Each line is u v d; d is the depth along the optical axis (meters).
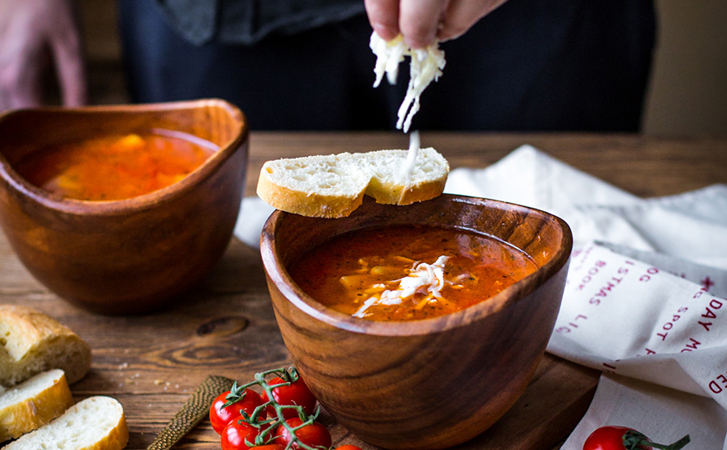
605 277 0.71
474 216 0.64
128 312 0.73
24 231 0.68
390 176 0.63
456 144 1.07
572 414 0.63
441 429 0.56
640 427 0.62
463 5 0.60
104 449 0.60
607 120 1.38
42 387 0.63
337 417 0.59
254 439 0.57
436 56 0.63
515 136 1.11
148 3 1.27
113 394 0.66
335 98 1.32
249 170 0.97
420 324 0.52
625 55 1.30
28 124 0.77
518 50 1.27
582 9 1.23
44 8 1.27
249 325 0.73
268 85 1.31
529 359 0.55
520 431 0.61
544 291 0.53
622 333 0.67
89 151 0.79
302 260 0.62
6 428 0.61
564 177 0.92
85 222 0.66
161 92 1.35
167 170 0.76
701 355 0.61
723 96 1.84
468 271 0.61
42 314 0.68
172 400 0.65
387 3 0.59
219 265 0.81
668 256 0.73
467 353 0.52
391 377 0.53
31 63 1.32
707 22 1.74
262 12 1.18
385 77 1.28
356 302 0.58
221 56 1.28
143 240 0.68
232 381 0.66
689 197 0.90
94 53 2.06
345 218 0.64
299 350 0.56
